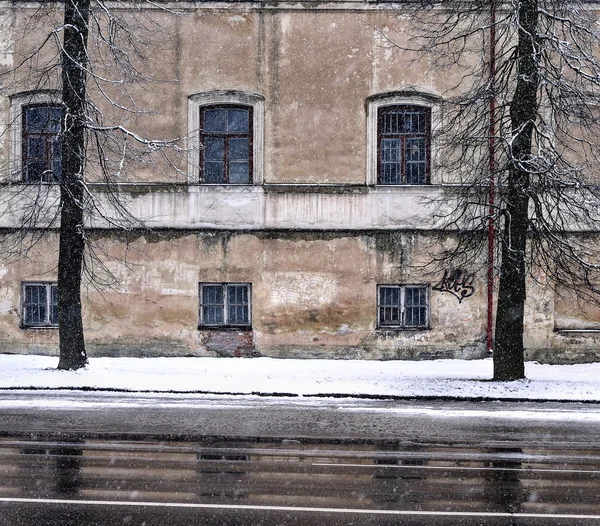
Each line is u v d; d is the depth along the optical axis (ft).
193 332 59.36
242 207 59.21
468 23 58.39
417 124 59.26
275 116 59.21
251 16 59.21
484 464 26.94
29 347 59.57
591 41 46.88
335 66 59.11
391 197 58.75
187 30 59.16
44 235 59.41
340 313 59.11
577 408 38.88
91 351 59.47
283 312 59.21
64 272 49.34
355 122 59.06
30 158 56.80
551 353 58.70
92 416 35.60
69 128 47.06
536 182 48.39
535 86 45.21
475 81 54.13
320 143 59.11
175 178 59.11
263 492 22.86
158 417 35.47
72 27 47.42
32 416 35.50
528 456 28.35
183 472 25.29
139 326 59.41
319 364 55.83
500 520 20.48
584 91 46.50
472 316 58.80
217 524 19.70
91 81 59.06
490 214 48.96
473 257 55.26
